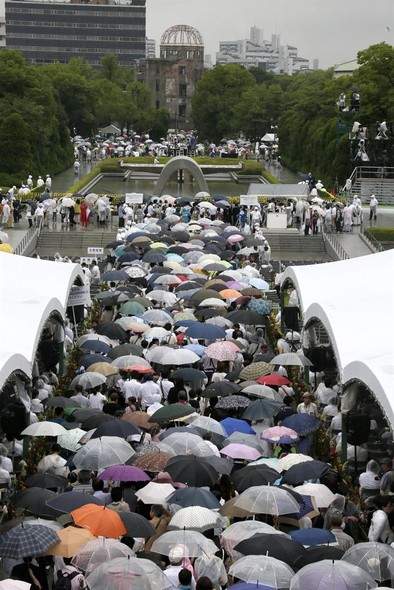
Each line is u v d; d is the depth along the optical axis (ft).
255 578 72.28
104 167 507.71
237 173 506.07
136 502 93.25
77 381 124.26
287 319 175.73
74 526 80.07
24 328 128.57
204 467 91.61
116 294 169.37
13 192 312.71
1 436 122.01
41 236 286.46
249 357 143.84
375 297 145.18
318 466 95.40
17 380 118.73
